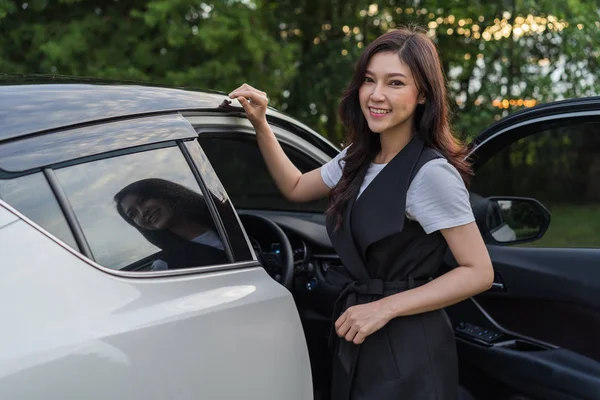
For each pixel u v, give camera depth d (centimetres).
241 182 296
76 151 143
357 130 186
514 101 745
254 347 161
